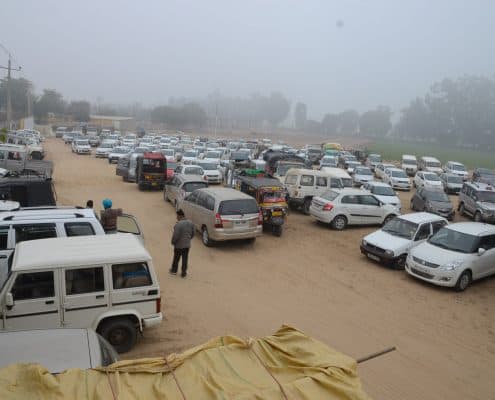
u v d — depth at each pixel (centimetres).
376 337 908
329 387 354
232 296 1066
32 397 324
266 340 432
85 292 727
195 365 384
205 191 1534
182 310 967
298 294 1114
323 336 891
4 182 1354
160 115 13562
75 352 456
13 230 885
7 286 684
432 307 1098
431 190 2359
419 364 814
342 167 4450
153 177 2433
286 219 1988
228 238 1418
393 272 1357
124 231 1124
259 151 4828
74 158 4112
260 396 336
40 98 11325
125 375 362
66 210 1003
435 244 1321
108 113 15662
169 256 1336
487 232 1324
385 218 1933
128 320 766
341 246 1606
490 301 1171
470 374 795
